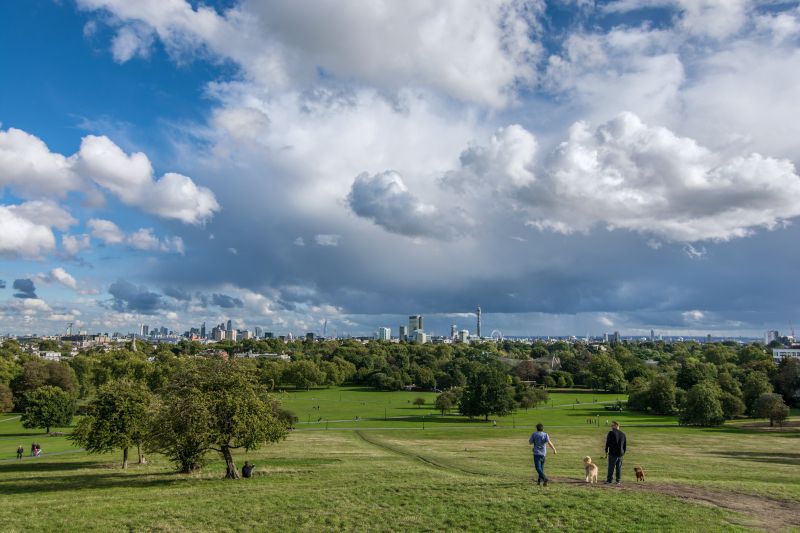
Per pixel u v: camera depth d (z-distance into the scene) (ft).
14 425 414.82
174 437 127.03
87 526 75.20
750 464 180.86
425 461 178.91
